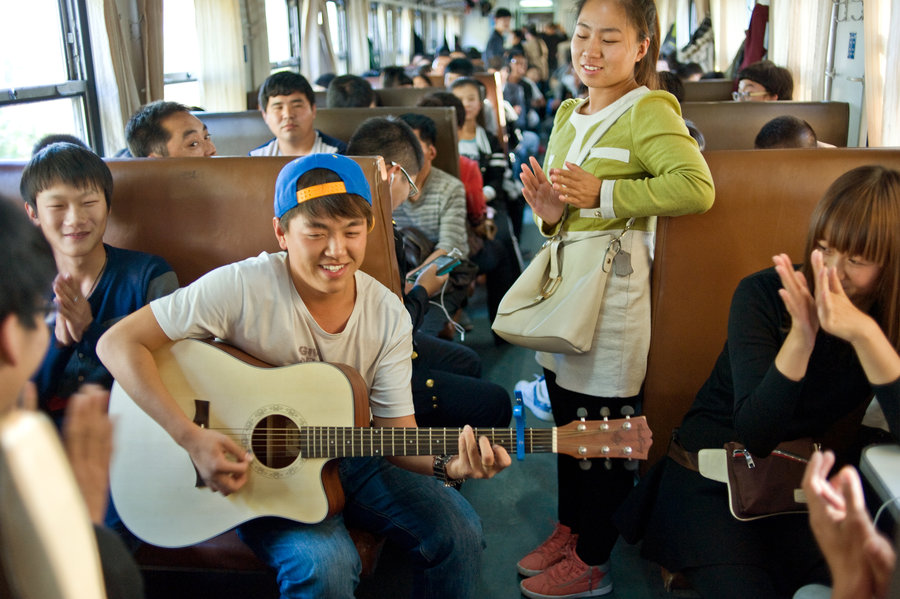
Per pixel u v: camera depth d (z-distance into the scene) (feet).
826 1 17.52
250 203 7.29
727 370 5.96
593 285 6.57
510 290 7.07
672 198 6.13
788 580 5.54
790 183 6.88
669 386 7.22
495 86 19.27
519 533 8.21
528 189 6.82
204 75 20.86
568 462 7.25
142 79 16.43
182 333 5.62
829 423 5.58
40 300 2.47
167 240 7.42
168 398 5.42
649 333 6.89
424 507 5.84
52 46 13.93
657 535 5.87
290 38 30.76
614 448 5.28
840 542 3.23
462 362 9.26
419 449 5.44
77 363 6.45
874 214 4.68
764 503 5.40
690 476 5.91
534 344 6.79
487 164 16.37
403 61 53.57
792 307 4.69
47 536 2.35
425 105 14.71
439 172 11.83
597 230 6.72
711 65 32.78
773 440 5.02
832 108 12.54
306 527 5.51
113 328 5.57
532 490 9.04
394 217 11.84
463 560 5.77
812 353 5.31
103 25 14.40
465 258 11.91
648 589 7.25
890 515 4.36
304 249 5.32
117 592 3.03
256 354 5.82
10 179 7.41
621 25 6.31
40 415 2.44
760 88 14.43
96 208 6.52
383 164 6.97
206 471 5.31
